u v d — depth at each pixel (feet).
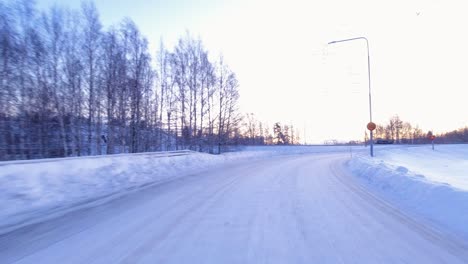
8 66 64.85
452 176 52.01
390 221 18.85
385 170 39.24
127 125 88.84
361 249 13.84
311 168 61.57
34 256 13.01
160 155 54.80
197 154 73.26
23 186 23.30
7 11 64.08
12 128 67.56
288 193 29.76
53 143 75.97
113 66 84.33
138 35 91.30
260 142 281.13
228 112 115.85
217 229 17.11
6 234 16.22
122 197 27.43
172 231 16.72
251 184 36.32
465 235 15.89
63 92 74.54
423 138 351.67
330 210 22.06
